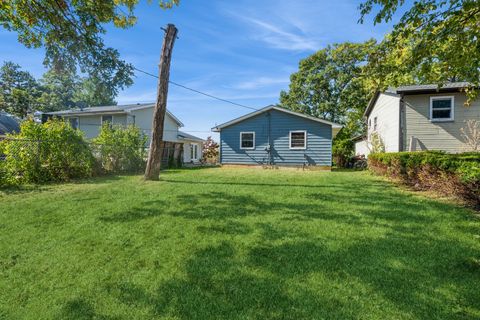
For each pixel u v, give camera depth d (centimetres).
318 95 2594
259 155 1625
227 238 349
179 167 1780
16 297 224
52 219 427
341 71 2484
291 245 326
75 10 486
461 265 273
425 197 610
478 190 474
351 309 205
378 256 295
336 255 298
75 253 305
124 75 529
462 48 433
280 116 1584
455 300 215
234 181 892
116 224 404
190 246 324
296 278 250
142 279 250
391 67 518
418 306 208
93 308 209
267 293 226
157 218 434
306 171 1383
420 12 407
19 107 2975
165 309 208
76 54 508
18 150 805
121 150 1220
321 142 1521
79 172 984
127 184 808
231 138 1680
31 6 470
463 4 374
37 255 299
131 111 1933
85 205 519
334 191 689
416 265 274
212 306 210
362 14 443
